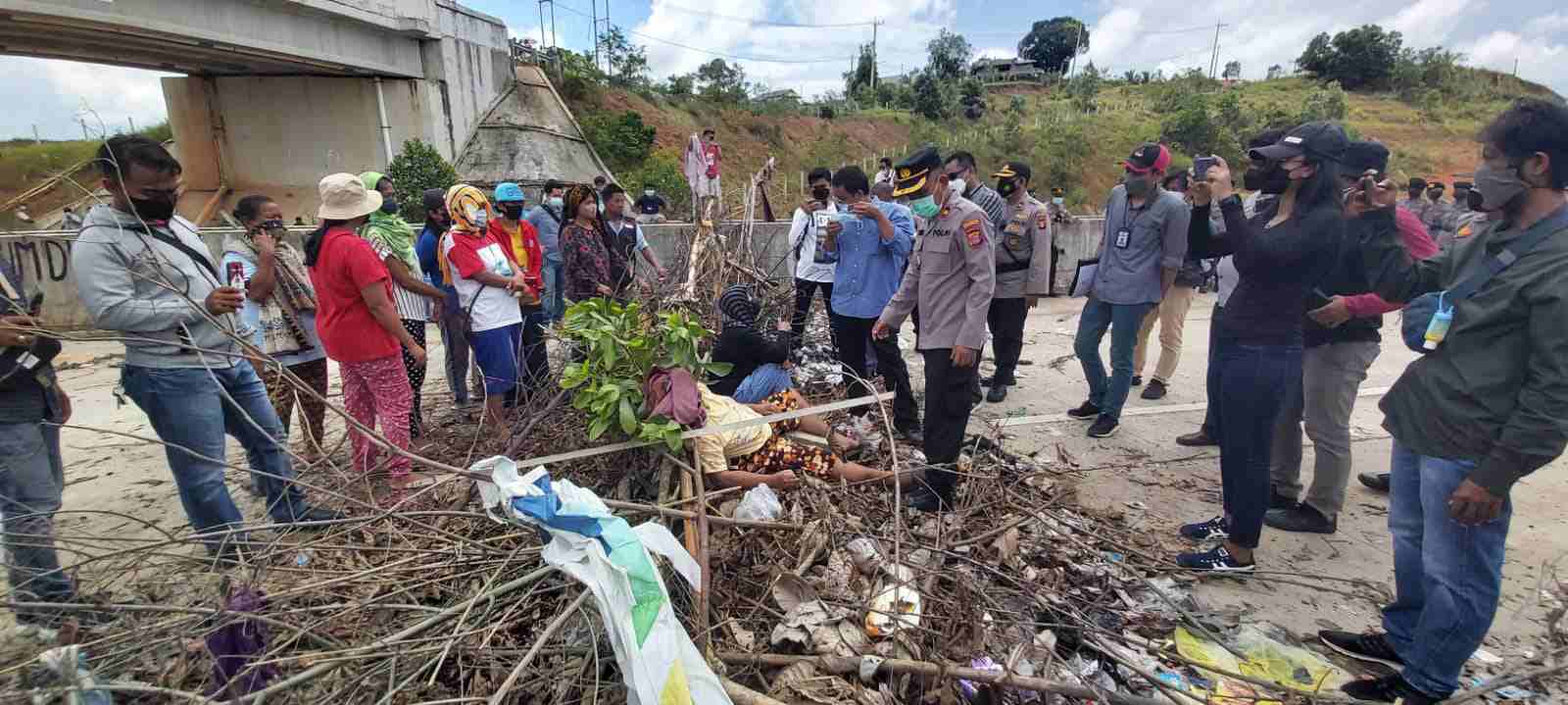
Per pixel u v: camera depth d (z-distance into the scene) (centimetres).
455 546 266
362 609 238
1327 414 338
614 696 213
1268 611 290
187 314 268
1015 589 272
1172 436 483
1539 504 377
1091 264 495
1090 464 435
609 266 566
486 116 2111
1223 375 296
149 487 406
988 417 523
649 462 323
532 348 484
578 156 2186
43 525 250
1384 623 260
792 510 299
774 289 767
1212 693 223
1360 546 341
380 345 346
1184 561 316
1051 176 3231
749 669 226
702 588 232
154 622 225
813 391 521
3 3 1116
